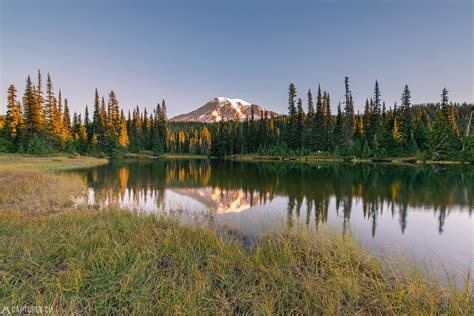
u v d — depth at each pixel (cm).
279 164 4481
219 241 645
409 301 403
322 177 2544
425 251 701
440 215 1122
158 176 2667
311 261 553
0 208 959
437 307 396
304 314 381
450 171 2942
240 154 7569
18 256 502
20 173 1823
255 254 577
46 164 3053
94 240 591
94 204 1213
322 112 5800
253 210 1208
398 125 4850
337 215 1121
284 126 7144
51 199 1213
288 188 1903
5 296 386
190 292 407
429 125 4700
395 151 4597
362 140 5134
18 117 4388
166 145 8956
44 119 4700
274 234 761
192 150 9275
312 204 1361
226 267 513
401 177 2448
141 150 7769
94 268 466
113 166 3809
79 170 2952
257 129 7525
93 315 369
